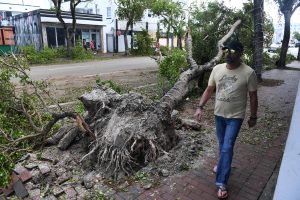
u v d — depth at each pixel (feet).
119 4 99.09
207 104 25.20
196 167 13.66
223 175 11.17
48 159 14.23
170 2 101.50
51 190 12.13
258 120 20.61
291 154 4.91
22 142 15.75
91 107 15.69
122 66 61.11
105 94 15.87
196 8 52.95
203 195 11.55
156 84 35.68
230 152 11.12
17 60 17.97
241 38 37.50
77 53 80.07
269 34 48.52
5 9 114.01
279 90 32.37
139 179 12.73
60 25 95.81
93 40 112.88
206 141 16.69
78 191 12.04
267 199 11.19
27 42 96.53
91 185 12.28
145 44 106.01
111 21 118.21
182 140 16.29
